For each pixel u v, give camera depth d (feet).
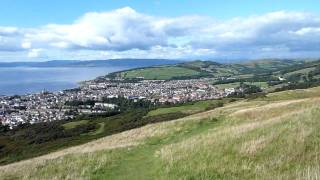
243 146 66.28
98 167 74.38
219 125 128.06
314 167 48.55
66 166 78.18
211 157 66.08
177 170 63.41
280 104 148.46
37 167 81.25
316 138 62.28
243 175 54.08
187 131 124.67
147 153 89.51
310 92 285.02
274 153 59.98
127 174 68.18
